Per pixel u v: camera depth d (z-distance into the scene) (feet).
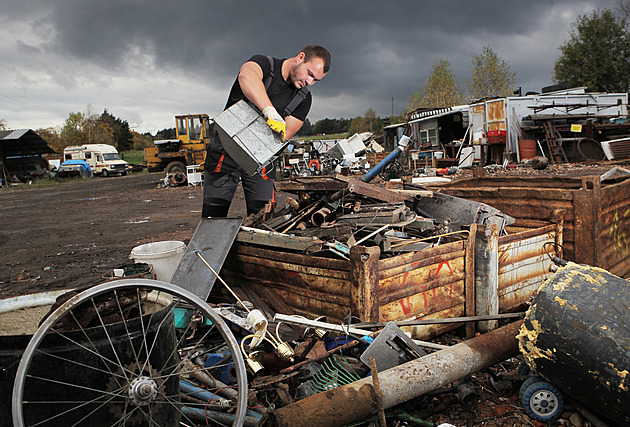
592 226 13.14
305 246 10.57
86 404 5.87
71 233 32.63
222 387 8.05
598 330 7.00
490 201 16.14
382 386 7.23
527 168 60.95
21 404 5.30
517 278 12.48
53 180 122.31
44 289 17.92
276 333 8.56
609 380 6.81
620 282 7.61
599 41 132.46
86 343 5.84
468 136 83.61
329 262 9.96
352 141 89.86
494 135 71.00
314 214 12.80
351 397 7.04
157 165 80.64
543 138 71.92
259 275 11.73
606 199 13.91
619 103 74.54
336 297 9.96
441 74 152.66
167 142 78.33
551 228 13.32
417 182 19.04
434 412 8.32
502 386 8.87
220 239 11.89
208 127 79.46
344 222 12.57
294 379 8.34
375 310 9.38
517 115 72.02
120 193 70.18
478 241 11.34
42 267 22.00
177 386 6.96
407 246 11.59
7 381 5.75
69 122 249.14
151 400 6.21
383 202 13.50
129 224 35.45
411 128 99.66
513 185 18.13
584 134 67.67
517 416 8.18
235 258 12.27
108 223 36.88
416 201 15.06
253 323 8.02
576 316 7.28
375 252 9.25
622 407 6.78
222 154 13.58
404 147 20.97
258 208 15.16
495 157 73.36
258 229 11.93
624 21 132.77
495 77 129.59
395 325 8.86
